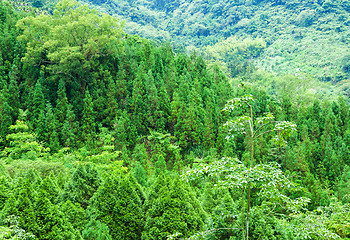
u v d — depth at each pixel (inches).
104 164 980.6
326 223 532.7
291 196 1031.0
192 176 295.7
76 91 1480.1
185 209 508.4
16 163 796.6
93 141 1342.3
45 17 1588.3
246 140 1457.9
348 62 4544.8
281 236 505.4
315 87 3454.7
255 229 488.7
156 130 1493.6
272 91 3316.9
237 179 278.8
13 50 1557.6
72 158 1050.1
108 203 523.2
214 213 517.0
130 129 1389.0
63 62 1424.7
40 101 1346.0
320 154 1588.3
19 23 1513.3
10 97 1341.0
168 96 1609.3
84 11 1646.2
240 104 316.5
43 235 418.0
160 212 509.7
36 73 1509.6
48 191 506.6
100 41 1556.3
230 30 7278.5
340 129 1818.4
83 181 567.5
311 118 1875.0
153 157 1306.6
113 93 1508.4
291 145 1582.2
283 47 5880.9
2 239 331.3
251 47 6053.2
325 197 1053.8
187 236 486.3
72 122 1347.2
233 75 4340.6
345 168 1432.1
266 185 294.0
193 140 1466.5
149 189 612.7
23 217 420.8
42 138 1250.6
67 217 486.3
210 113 1556.3
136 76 1609.3
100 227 458.3
